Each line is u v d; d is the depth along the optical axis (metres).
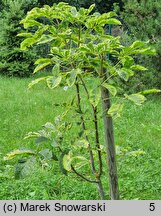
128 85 11.29
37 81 3.35
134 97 3.18
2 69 16.31
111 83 3.34
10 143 7.88
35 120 9.50
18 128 8.82
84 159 3.25
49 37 3.28
